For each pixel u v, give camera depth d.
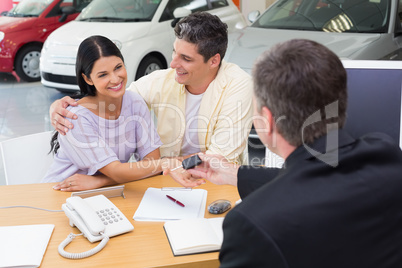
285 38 3.98
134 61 4.79
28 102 5.27
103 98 1.93
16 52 6.05
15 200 1.77
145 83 2.23
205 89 2.12
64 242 1.44
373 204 0.91
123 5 5.33
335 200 0.90
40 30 6.14
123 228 1.52
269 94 0.94
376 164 0.98
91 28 4.99
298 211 0.88
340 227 0.88
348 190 0.91
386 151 0.99
